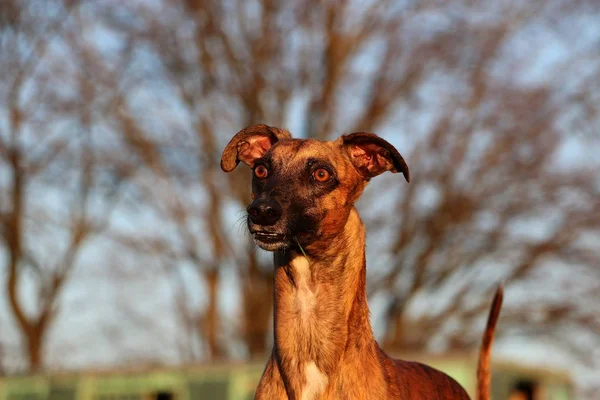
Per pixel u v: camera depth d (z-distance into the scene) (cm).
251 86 2583
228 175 2558
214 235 2614
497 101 2550
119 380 1956
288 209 642
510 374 1698
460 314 2603
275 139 731
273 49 2572
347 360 641
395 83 2556
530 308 2567
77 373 1983
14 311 2897
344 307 645
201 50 2594
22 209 2839
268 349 2611
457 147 2552
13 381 2088
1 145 2755
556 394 1859
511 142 2545
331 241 649
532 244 2539
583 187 2555
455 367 1590
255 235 644
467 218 2512
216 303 2727
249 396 1830
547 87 2562
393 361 721
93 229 2814
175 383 1894
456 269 2594
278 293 652
